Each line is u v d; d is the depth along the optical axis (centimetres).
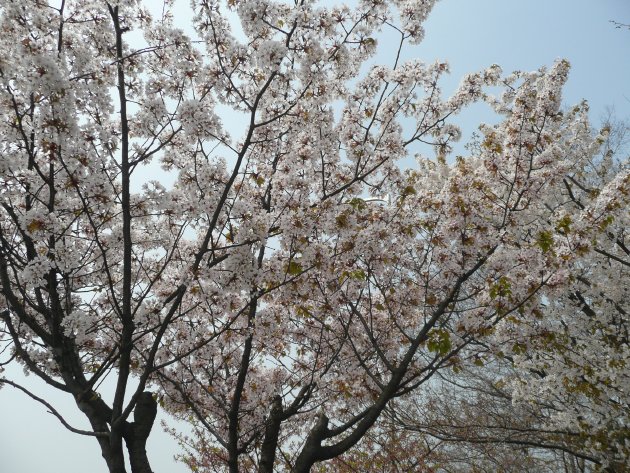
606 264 824
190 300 652
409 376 732
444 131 589
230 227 529
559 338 746
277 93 557
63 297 600
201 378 676
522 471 1270
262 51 454
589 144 950
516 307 545
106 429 509
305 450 573
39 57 389
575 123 941
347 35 515
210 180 499
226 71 509
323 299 604
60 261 480
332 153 614
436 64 567
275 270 524
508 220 629
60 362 525
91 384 483
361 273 556
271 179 615
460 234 562
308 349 723
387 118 581
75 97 445
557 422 803
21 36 438
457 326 599
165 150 578
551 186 645
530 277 570
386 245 595
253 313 625
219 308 548
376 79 585
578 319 814
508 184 649
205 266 487
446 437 867
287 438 844
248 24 468
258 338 641
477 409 1052
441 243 609
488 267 585
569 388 733
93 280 631
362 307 733
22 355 519
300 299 587
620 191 598
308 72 499
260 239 480
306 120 562
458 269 568
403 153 598
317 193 647
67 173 432
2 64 398
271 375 743
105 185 436
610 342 773
